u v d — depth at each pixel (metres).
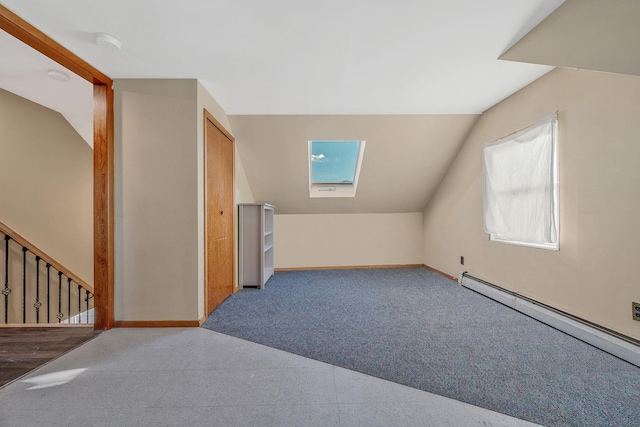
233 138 3.65
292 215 5.04
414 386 1.64
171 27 1.85
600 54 1.73
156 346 2.14
